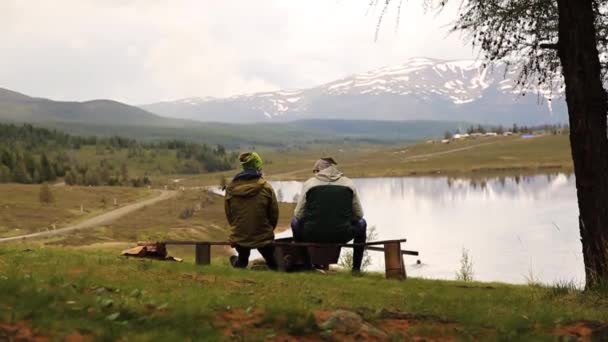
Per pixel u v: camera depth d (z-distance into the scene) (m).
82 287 7.82
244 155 12.54
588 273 10.51
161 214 164.38
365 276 12.69
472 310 8.24
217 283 9.40
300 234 12.77
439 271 72.75
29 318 6.12
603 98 10.55
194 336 6.28
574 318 8.10
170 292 8.17
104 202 180.62
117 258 11.84
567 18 10.60
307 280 10.68
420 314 7.85
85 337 5.92
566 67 10.73
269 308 7.18
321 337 6.64
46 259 10.95
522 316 7.90
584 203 10.59
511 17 10.88
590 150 10.49
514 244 90.81
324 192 12.43
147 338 6.02
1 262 10.23
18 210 162.88
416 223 126.56
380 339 6.78
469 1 10.79
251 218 12.31
